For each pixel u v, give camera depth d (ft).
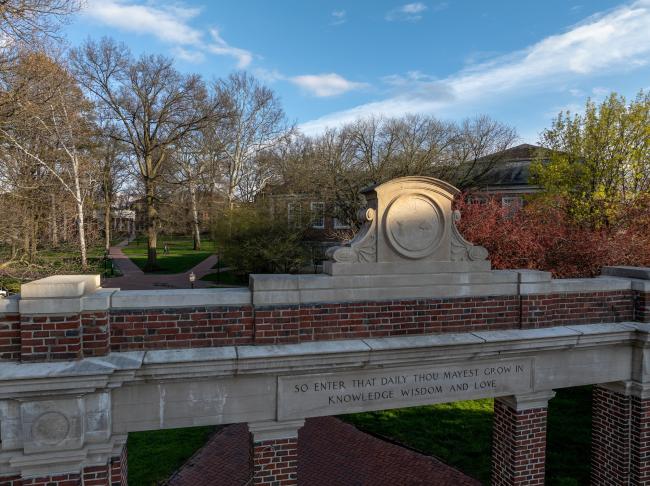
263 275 19.61
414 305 21.02
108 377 16.29
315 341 19.60
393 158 100.78
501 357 22.27
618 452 25.64
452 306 21.62
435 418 39.42
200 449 35.06
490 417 39.27
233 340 18.69
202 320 18.31
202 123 116.37
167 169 132.57
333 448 34.94
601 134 62.34
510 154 109.09
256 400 18.99
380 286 20.52
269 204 96.43
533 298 22.72
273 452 19.48
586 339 22.98
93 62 106.42
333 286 19.89
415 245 20.94
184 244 202.90
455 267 21.65
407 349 19.95
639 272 25.02
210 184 132.16
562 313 23.47
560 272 46.32
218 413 18.54
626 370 24.73
